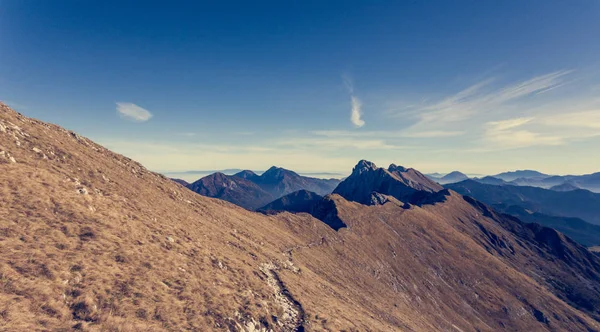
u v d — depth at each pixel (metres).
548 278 182.88
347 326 34.53
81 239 24.97
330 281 64.31
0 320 14.86
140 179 54.44
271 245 62.12
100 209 31.02
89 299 19.28
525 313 132.12
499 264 164.75
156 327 20.00
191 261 31.17
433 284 123.69
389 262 118.94
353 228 131.00
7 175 26.98
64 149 41.34
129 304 20.83
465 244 169.62
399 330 55.88
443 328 94.06
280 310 31.09
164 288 24.55
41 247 21.52
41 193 27.33
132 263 25.41
